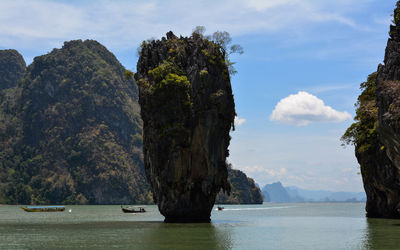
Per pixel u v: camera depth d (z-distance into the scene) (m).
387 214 85.75
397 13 65.25
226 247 46.53
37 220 97.69
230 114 79.19
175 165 73.69
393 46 63.56
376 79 66.19
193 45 78.19
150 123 75.56
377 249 44.66
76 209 198.62
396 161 61.09
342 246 47.66
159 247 46.03
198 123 74.25
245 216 121.12
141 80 77.50
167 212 75.94
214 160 76.81
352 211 174.50
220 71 78.31
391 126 56.44
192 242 50.12
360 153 88.50
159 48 78.56
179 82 72.88
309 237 56.81
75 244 48.88
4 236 58.28
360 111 86.00
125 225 75.12
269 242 51.25
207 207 78.31
